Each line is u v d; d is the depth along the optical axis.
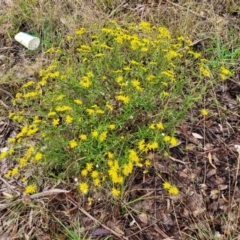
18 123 2.79
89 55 2.86
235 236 2.21
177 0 3.60
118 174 2.19
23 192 2.41
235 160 2.53
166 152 2.39
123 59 2.81
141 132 2.39
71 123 2.39
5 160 2.61
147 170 2.39
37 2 3.57
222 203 2.34
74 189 2.39
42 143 2.41
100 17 3.37
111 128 2.28
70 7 3.54
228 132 2.67
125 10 3.56
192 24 3.28
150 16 3.38
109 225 2.27
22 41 3.31
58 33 3.31
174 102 2.64
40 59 3.12
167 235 2.23
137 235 2.23
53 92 2.58
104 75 2.66
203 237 2.21
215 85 2.90
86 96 2.53
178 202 2.34
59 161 2.38
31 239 2.25
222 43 3.15
